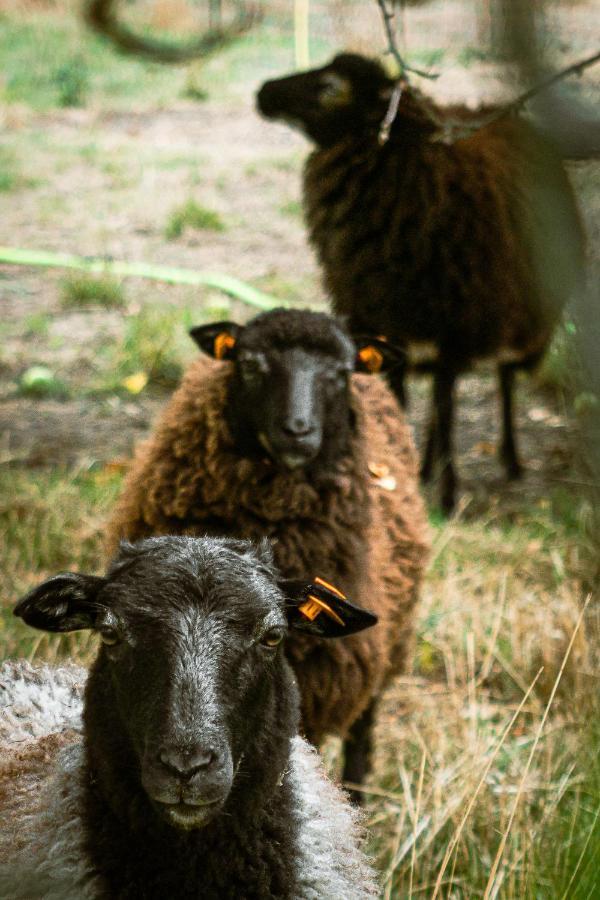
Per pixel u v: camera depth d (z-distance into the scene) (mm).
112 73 24953
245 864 3545
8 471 8875
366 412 6125
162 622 3303
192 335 5621
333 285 9469
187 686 3174
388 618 5727
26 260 14180
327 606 3732
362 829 4102
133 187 17703
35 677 4648
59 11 29781
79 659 5934
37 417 10438
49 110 22062
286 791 3717
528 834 4516
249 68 24469
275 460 5332
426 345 9344
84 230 15680
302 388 5289
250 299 13125
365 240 9133
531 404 11219
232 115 22188
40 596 3508
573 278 2113
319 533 5348
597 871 3172
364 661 5215
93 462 9398
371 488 5668
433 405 9555
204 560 3475
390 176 9008
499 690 6652
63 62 25141
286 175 18578
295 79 9281
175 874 3482
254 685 3385
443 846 4980
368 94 9188
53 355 11836
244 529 5355
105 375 11328
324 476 5352
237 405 5414
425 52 14656
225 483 5355
